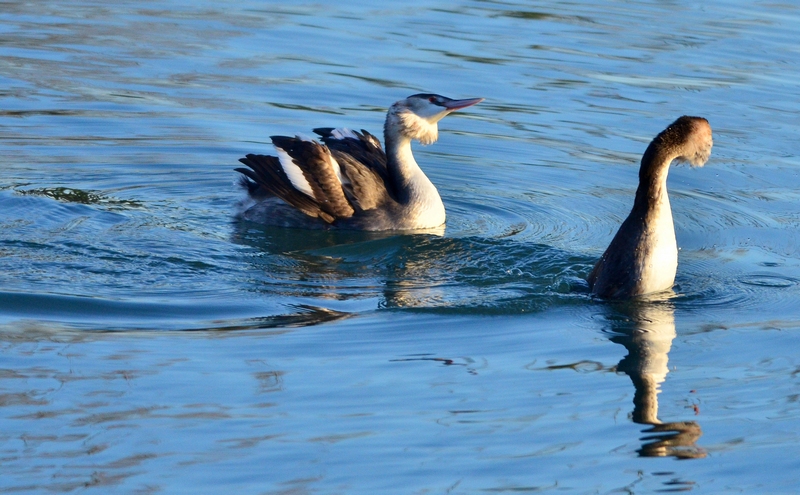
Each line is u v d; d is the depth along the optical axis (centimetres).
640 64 2284
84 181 1609
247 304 1151
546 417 889
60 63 2194
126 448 823
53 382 933
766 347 1041
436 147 1847
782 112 2005
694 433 866
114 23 2522
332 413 891
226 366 980
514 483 781
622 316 1116
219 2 2777
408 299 1172
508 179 1709
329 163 1469
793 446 844
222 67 2212
